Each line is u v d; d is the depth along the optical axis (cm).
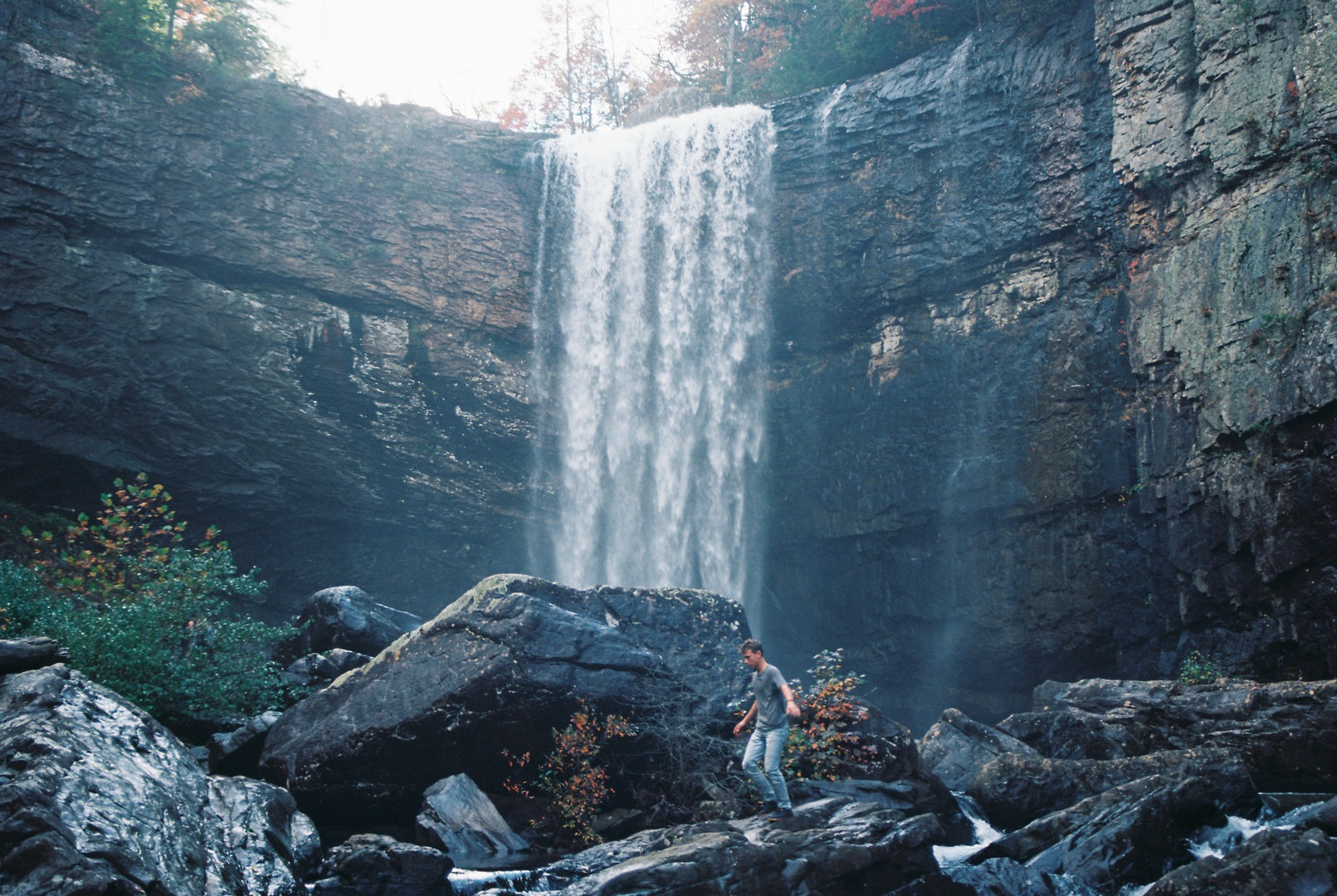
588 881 742
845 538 2806
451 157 2894
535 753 1044
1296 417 1733
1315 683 1377
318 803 1015
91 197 2300
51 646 872
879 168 2722
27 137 2223
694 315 2981
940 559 2630
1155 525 2175
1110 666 2338
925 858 859
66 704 738
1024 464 2455
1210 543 1953
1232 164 1939
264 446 2533
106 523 1338
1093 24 2372
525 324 2941
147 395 2339
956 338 2642
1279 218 1831
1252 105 1903
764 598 2978
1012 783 1171
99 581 1288
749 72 3631
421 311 2802
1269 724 1358
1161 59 2136
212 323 2448
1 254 2169
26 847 534
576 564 2958
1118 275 2352
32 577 1247
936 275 2662
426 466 2811
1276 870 724
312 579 2744
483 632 1054
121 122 2362
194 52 2638
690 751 1063
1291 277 1791
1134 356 2206
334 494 2675
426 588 2919
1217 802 1007
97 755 687
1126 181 2206
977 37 2581
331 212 2688
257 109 2592
